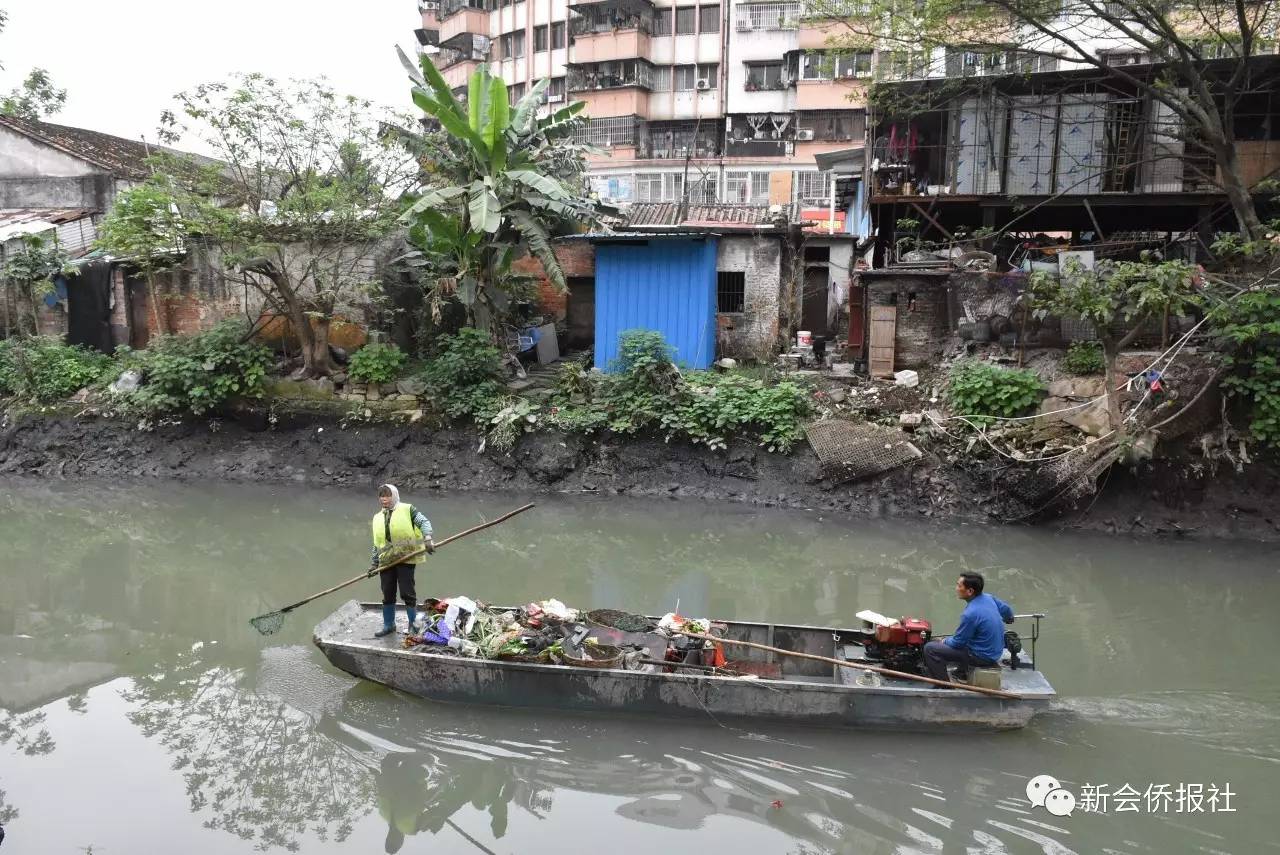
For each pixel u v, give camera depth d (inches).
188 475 589.0
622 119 1211.9
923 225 665.6
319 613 359.3
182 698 281.1
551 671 254.7
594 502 528.7
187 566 422.3
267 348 613.0
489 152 564.1
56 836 207.0
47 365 646.5
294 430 600.1
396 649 275.1
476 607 290.7
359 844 206.7
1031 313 523.8
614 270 643.5
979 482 486.9
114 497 546.0
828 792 225.1
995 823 211.6
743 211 759.7
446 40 1411.2
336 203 571.2
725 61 1176.8
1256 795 221.3
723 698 251.1
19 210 820.6
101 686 290.8
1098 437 457.7
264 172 601.9
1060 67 606.2
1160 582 391.2
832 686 245.6
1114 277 435.8
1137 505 463.2
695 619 297.3
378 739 252.4
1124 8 493.4
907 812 216.2
